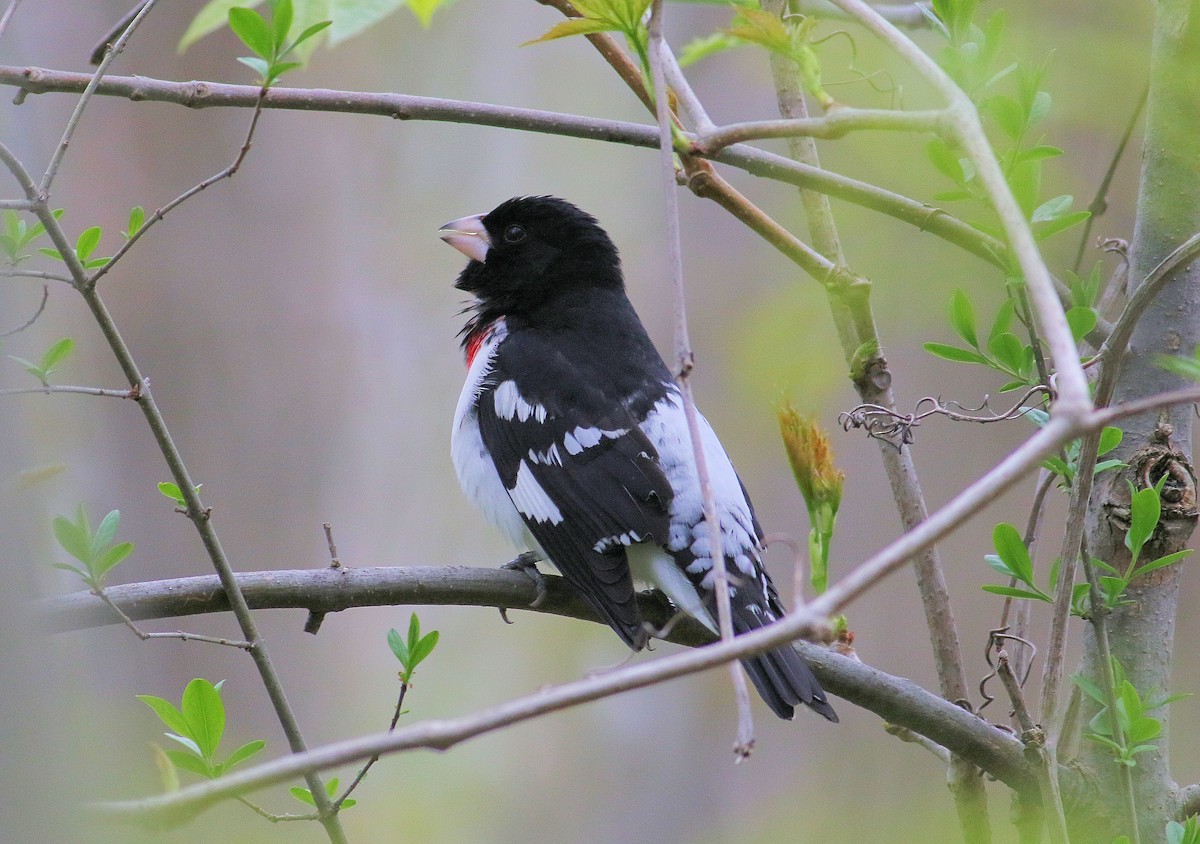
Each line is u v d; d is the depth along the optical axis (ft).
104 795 15.29
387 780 49.98
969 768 23.82
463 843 49.52
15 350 21.71
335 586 23.63
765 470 52.54
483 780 50.65
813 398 43.47
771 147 57.26
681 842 50.39
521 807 50.78
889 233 34.55
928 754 48.80
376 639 51.31
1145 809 21.99
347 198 52.70
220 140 51.80
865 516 52.60
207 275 51.26
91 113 50.96
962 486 52.21
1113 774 22.12
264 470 50.98
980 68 20.66
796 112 26.84
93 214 50.65
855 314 24.62
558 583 26.99
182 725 20.02
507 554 51.70
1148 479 22.30
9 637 14.23
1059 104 27.81
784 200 55.72
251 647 20.30
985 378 52.60
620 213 56.34
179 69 52.06
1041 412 21.18
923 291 34.30
